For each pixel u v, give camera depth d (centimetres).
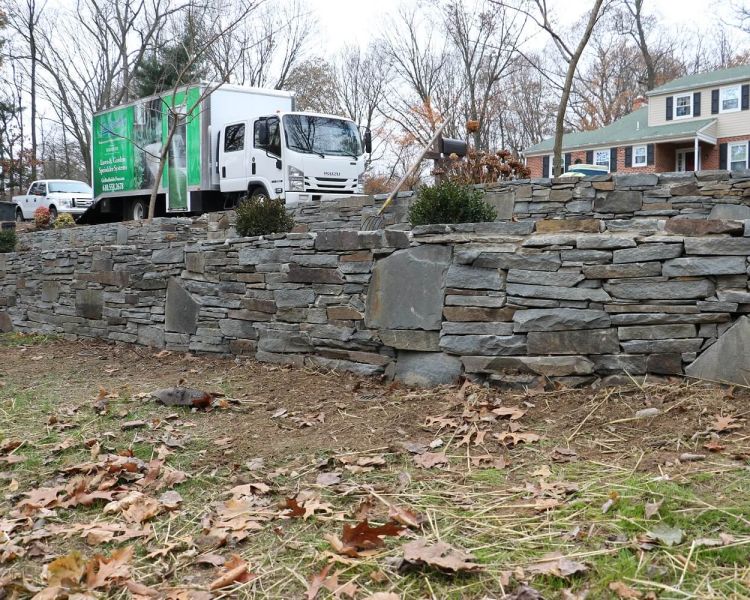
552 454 318
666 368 383
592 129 3172
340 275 496
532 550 231
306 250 518
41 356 656
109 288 714
